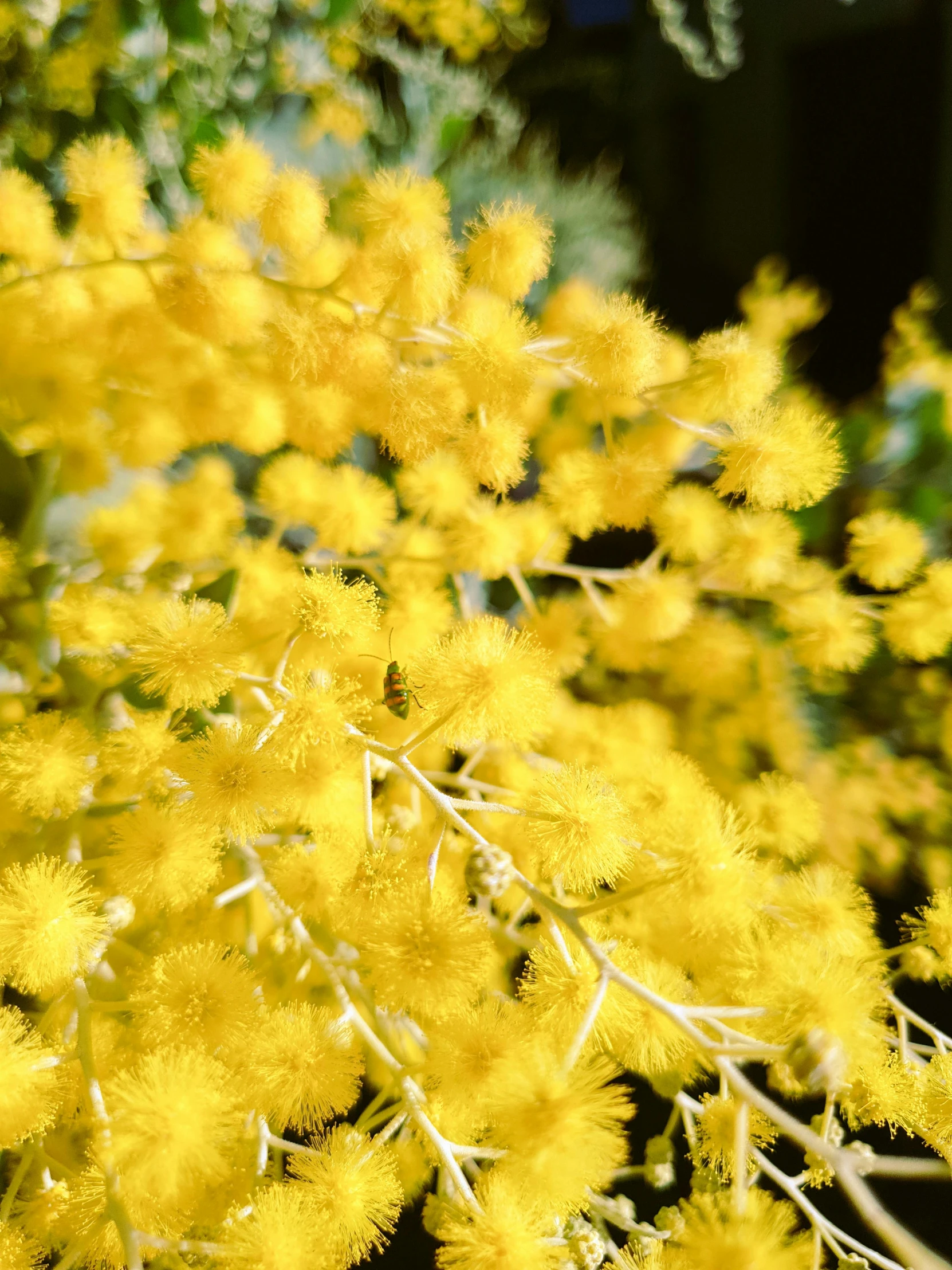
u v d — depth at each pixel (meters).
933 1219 0.19
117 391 0.15
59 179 0.20
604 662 0.17
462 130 0.29
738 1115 0.11
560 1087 0.11
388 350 0.14
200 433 0.15
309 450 0.16
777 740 0.19
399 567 0.16
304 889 0.13
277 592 0.15
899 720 0.21
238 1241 0.12
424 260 0.13
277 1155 0.14
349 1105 0.13
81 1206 0.12
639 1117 0.18
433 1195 0.14
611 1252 0.14
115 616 0.15
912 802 0.19
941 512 0.21
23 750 0.13
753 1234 0.11
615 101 0.44
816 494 0.15
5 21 0.18
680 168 0.45
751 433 0.15
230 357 0.15
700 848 0.12
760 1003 0.12
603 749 0.16
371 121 0.26
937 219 0.37
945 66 0.36
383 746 0.12
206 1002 0.12
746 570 0.16
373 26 0.26
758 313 0.22
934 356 0.21
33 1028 0.13
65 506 0.18
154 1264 0.13
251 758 0.12
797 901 0.13
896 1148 0.19
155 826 0.13
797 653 0.17
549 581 0.22
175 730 0.14
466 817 0.16
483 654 0.12
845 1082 0.12
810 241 0.42
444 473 0.16
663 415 0.15
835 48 0.39
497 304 0.14
